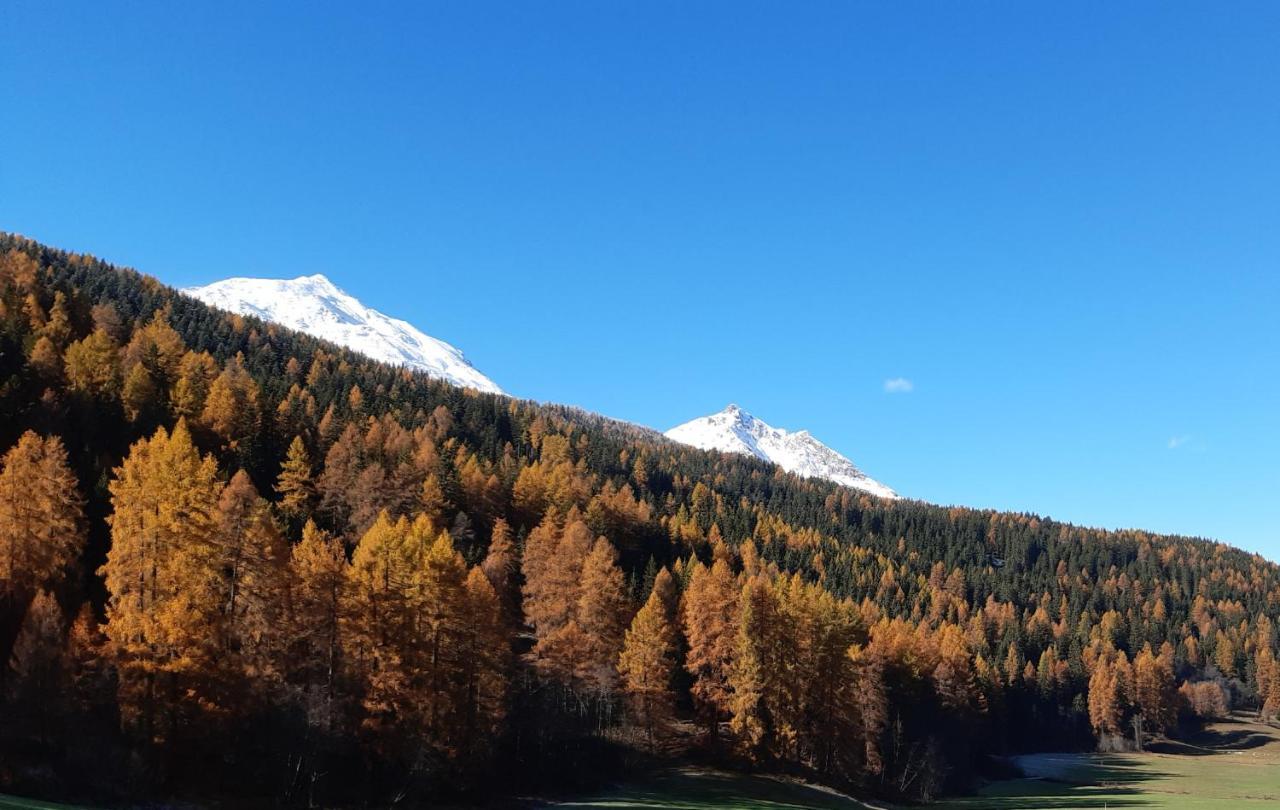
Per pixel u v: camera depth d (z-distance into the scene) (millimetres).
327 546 57719
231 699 43562
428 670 52406
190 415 95938
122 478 52812
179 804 39812
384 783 49688
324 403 143875
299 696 46469
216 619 44469
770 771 72188
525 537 109750
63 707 39750
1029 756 136625
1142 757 139000
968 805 77875
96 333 93000
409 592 52531
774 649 74688
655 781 65250
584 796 58531
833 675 77750
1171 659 180125
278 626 48250
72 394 84500
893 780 83688
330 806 45750
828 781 74188
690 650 80938
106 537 62562
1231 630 199750
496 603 60094
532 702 65562
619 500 135250
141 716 41625
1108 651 171375
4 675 41500
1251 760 136500
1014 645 158125
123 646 41875
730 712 76375
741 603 75500
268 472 96688
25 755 38188
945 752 93188
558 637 70438
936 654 113688
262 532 47469
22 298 111750
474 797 53375
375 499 92375
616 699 74188
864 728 84562
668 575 99000
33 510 50531
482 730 55938
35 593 49156
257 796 43594
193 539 44438
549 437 190625
